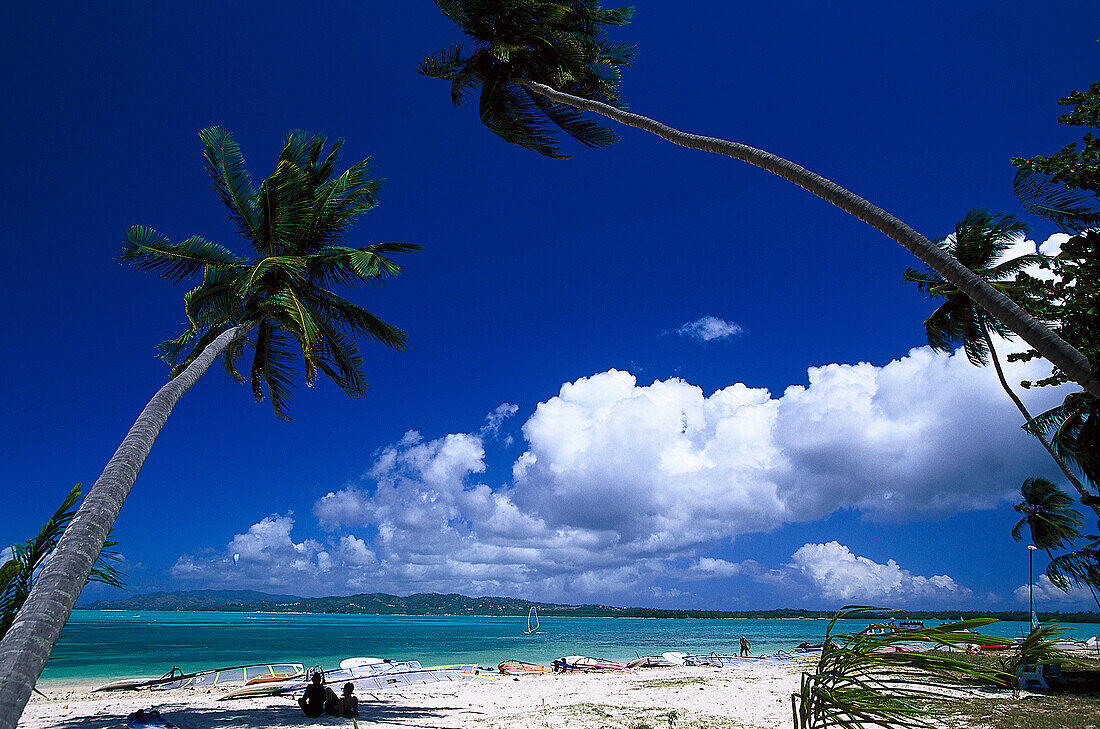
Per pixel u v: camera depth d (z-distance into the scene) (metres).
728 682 25.05
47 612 6.08
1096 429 17.72
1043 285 14.16
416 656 48.75
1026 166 12.41
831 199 9.79
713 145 11.22
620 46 15.65
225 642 69.00
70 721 15.77
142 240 14.85
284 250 16.19
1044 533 35.09
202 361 12.20
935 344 21.98
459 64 15.48
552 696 20.92
